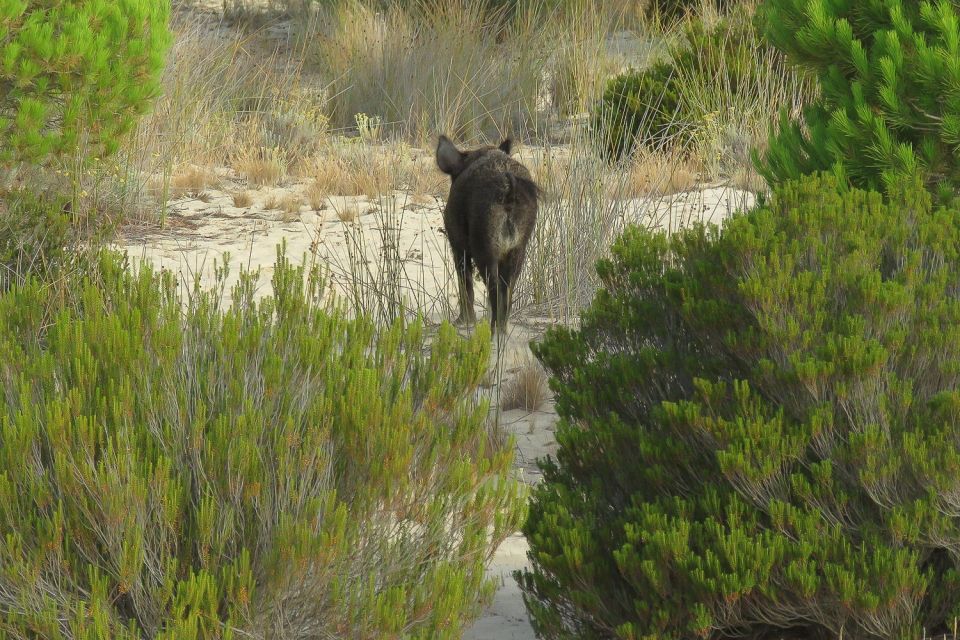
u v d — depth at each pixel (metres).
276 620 9.94
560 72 47.56
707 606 10.80
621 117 39.59
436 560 10.97
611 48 52.09
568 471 13.59
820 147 18.17
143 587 9.82
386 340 11.84
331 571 10.15
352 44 50.53
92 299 11.68
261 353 11.45
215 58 47.38
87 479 9.51
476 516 11.00
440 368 11.68
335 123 47.75
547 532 12.02
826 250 13.21
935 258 13.60
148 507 9.91
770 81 39.44
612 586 11.70
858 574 10.92
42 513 9.91
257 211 35.34
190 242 31.55
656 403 13.47
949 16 16.70
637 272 14.85
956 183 17.11
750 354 12.39
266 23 63.19
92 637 9.14
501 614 13.54
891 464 11.02
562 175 29.86
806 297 12.27
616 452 12.78
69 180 28.23
